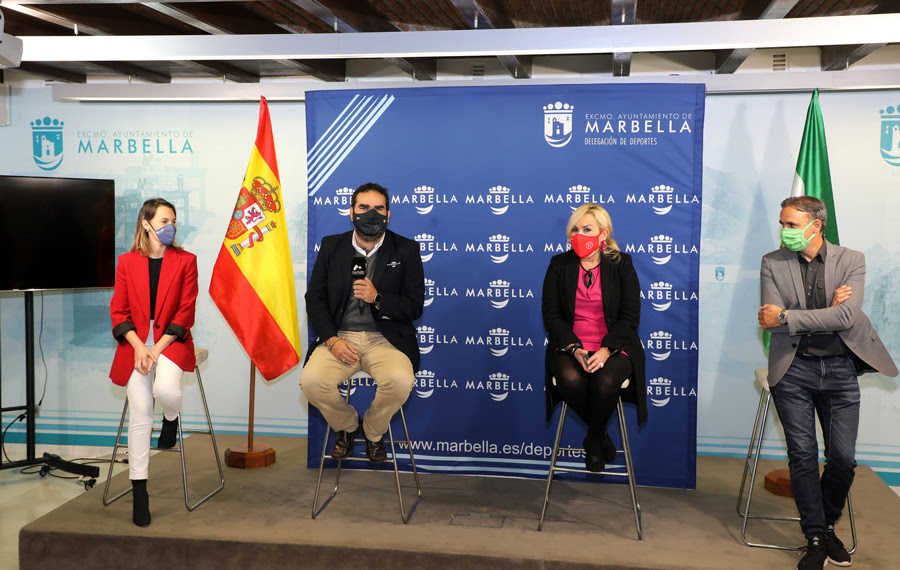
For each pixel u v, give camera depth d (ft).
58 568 10.87
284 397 16.84
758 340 15.31
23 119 17.29
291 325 14.01
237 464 14.32
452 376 13.88
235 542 10.56
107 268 15.98
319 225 14.17
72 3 11.74
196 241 16.99
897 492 14.99
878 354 10.02
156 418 17.08
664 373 13.19
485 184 13.66
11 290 14.89
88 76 17.51
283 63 14.24
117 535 10.77
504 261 13.66
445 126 13.73
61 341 17.30
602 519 11.55
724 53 14.40
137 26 13.93
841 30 10.72
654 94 13.06
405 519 11.34
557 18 14.12
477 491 12.94
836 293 9.78
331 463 14.28
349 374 11.67
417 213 13.87
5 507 13.76
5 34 10.73
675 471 13.21
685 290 13.09
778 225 15.16
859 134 14.83
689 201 13.04
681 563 9.82
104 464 16.49
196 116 16.87
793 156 15.05
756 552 10.22
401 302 11.43
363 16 13.26
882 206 14.83
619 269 11.25
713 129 15.30
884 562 9.96
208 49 12.35
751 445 11.85
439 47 12.02
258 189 13.82
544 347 13.61
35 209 15.08
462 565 10.12
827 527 10.28
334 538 10.64
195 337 17.03
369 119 13.96
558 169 13.43
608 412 10.59
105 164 17.17
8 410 15.47
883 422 14.98
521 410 13.73
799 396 10.05
